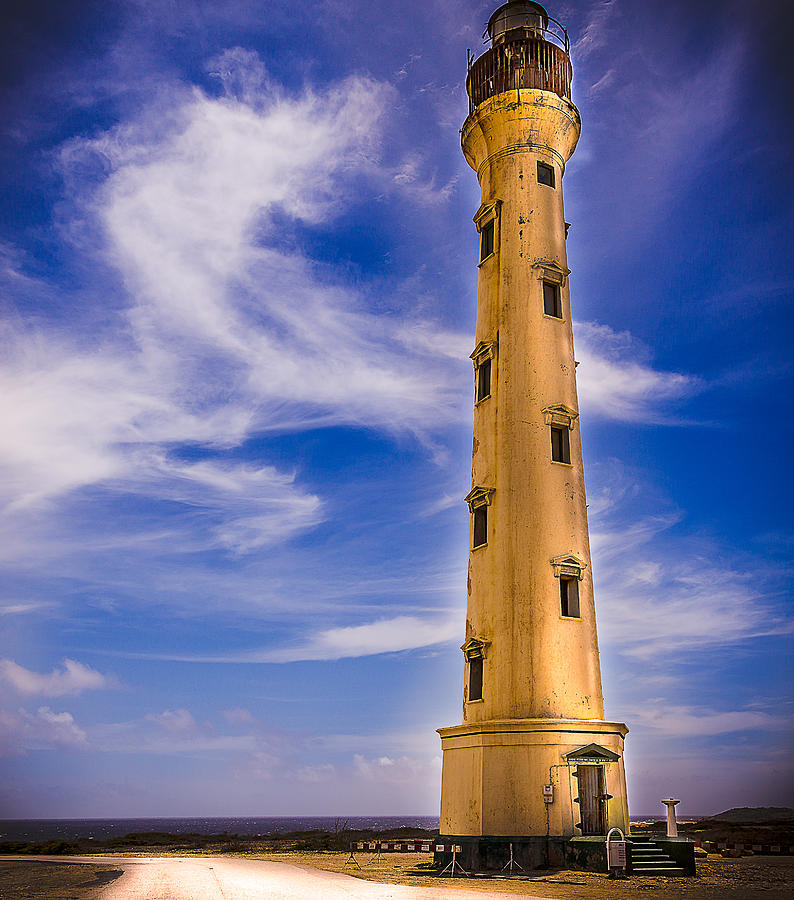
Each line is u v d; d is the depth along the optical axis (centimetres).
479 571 3912
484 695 3684
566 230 4494
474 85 4669
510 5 4759
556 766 3356
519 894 2502
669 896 2480
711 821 9456
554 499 3884
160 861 4625
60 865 4400
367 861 4259
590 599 3838
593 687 3688
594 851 3130
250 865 4047
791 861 3991
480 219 4469
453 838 3528
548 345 4119
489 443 4062
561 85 4556
